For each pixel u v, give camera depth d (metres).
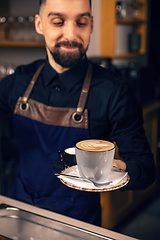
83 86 1.05
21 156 1.15
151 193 2.16
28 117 1.09
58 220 0.70
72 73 1.03
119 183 0.67
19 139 1.15
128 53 2.75
